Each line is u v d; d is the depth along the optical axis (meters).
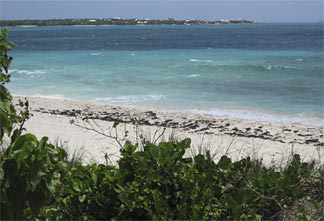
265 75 23.78
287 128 12.22
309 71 25.31
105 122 11.95
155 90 19.05
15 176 2.80
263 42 67.75
